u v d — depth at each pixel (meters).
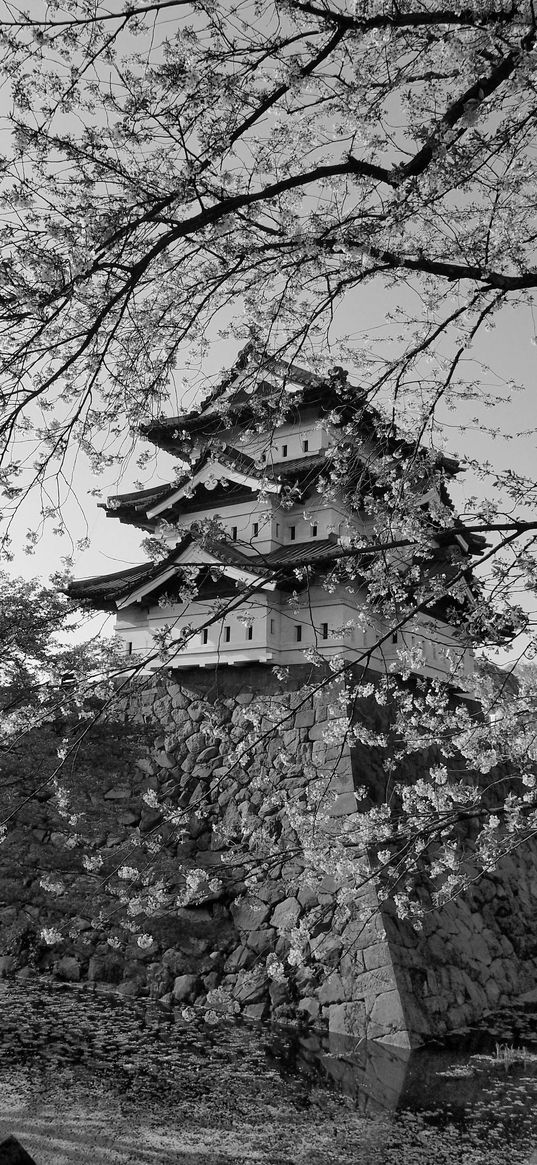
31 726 5.07
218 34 4.47
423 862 14.46
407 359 5.71
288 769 14.91
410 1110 9.20
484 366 6.08
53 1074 9.70
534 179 5.21
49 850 13.97
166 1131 8.20
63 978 14.61
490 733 6.04
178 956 14.07
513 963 15.90
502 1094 9.83
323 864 6.20
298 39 4.45
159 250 4.07
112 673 4.47
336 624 15.20
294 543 16.38
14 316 4.17
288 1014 12.77
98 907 13.43
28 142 4.25
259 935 13.81
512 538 4.63
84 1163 7.13
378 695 6.99
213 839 15.18
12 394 4.07
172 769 16.47
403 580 6.13
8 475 4.45
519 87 4.33
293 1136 8.29
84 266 3.98
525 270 5.56
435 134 4.39
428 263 4.75
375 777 14.66
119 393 5.38
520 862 18.42
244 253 5.17
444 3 4.41
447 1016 12.93
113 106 4.57
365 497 6.69
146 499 18.59
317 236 4.97
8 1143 3.71
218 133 4.76
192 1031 11.98
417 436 6.36
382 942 12.59
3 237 4.12
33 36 4.20
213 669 16.83
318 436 16.77
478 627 5.69
